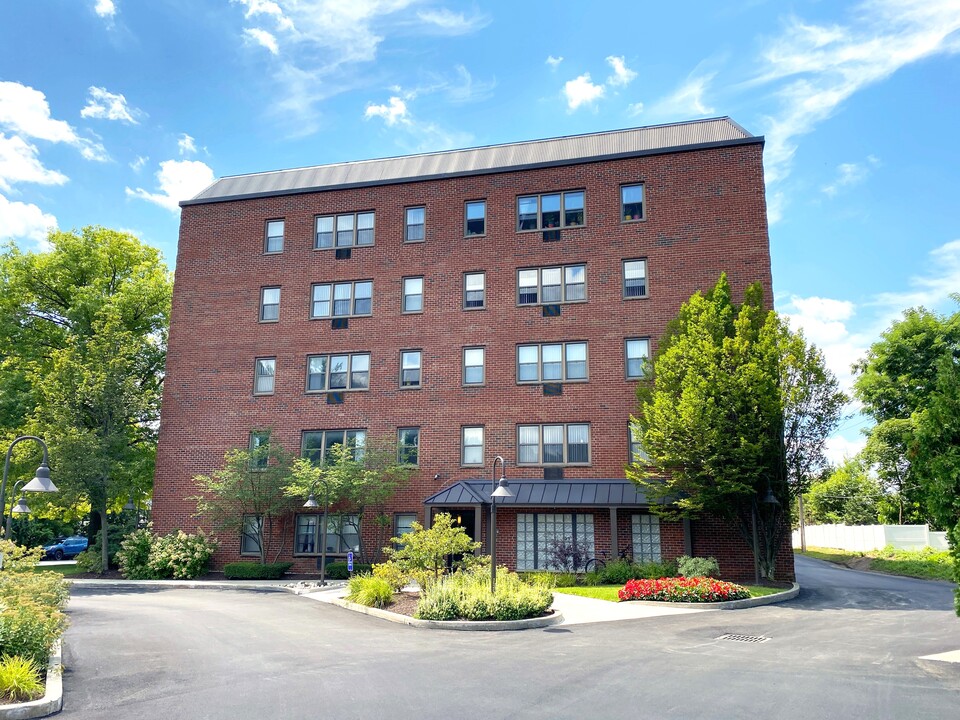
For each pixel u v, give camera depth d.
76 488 29.59
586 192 29.03
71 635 14.80
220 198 33.12
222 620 17.12
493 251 29.62
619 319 27.72
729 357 21.91
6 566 15.50
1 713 8.41
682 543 25.22
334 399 30.03
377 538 28.12
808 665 11.24
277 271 31.92
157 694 9.62
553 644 13.36
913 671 10.80
